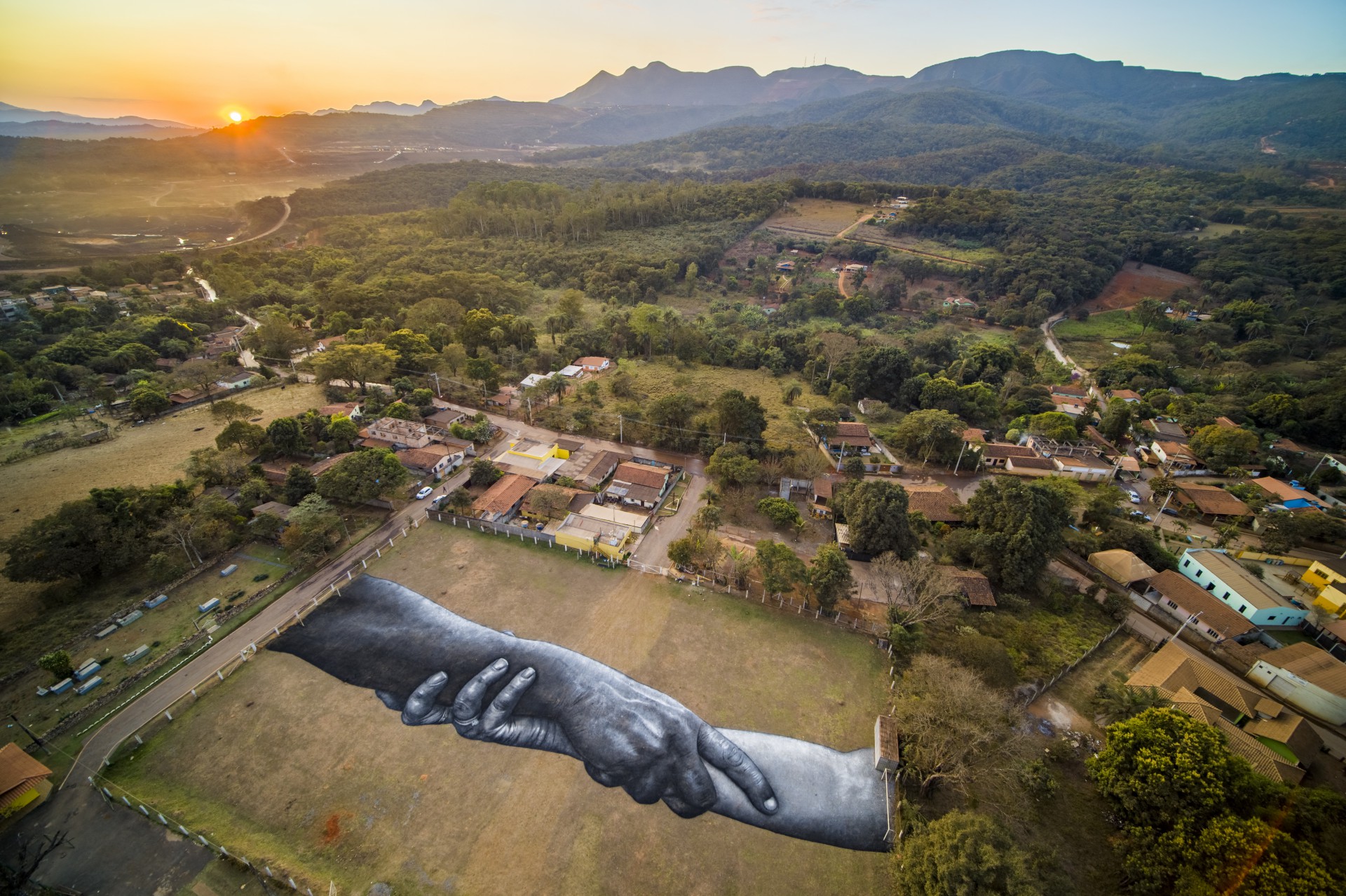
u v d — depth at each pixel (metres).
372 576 71.69
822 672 61.25
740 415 102.56
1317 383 135.62
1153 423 123.12
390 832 44.94
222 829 44.44
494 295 185.88
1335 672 59.38
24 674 55.91
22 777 44.72
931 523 86.38
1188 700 55.72
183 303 173.75
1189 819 41.50
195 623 62.88
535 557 76.31
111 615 63.12
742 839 46.31
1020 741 50.47
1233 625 67.50
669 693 58.12
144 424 104.88
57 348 123.69
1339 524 85.25
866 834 47.28
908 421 110.69
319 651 60.91
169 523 69.62
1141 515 92.88
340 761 50.12
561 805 47.75
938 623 67.94
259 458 92.94
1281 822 41.03
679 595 70.75
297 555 70.62
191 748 50.41
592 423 112.25
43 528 63.59
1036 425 118.88
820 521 87.88
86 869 41.56
